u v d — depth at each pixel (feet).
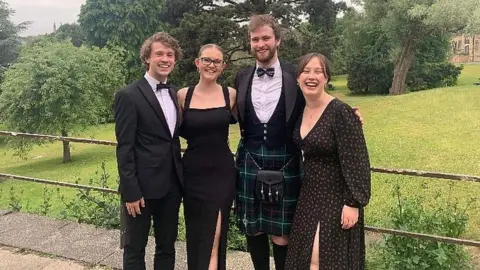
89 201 15.16
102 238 13.03
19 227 13.85
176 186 9.46
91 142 13.01
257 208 9.09
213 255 9.50
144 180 9.01
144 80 9.15
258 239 9.68
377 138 45.57
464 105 56.65
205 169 9.19
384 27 90.27
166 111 9.16
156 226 9.73
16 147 66.08
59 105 65.10
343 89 131.44
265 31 8.70
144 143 9.04
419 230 11.05
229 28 75.92
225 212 9.32
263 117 8.82
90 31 113.70
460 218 11.65
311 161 8.41
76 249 12.34
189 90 9.30
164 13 96.68
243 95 9.04
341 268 8.13
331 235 8.11
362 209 8.36
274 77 8.92
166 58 9.03
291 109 8.70
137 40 112.16
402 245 10.97
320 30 89.92
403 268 10.87
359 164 7.95
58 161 67.36
